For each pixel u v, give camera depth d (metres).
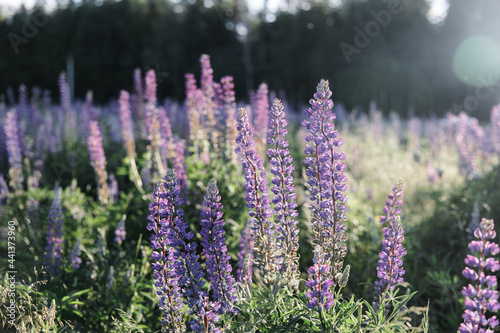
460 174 8.95
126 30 57.50
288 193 3.43
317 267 2.94
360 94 50.47
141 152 8.66
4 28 50.16
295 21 56.88
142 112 9.17
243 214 5.45
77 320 4.21
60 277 4.70
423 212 7.39
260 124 6.66
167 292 3.04
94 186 8.58
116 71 56.75
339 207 3.29
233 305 3.21
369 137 14.41
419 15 54.31
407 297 3.15
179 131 11.83
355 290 4.97
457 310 4.90
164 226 2.97
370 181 9.66
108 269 4.60
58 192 4.84
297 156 8.80
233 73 54.09
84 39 55.94
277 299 3.19
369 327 3.01
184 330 3.09
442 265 5.80
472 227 5.85
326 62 52.62
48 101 13.30
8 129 7.13
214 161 6.16
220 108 6.37
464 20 52.06
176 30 55.72
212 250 3.10
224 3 57.53
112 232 5.84
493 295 2.40
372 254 5.46
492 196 6.98
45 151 10.22
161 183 3.00
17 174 7.11
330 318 2.96
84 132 11.03
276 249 3.46
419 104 48.66
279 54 55.34
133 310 4.25
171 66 53.56
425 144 14.29
